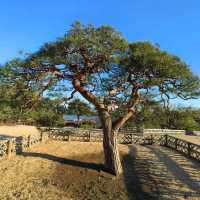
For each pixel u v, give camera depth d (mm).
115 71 20391
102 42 18531
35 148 28078
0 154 22594
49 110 21297
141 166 23844
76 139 35406
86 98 21375
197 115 24172
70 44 18156
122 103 21516
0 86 18531
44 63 19297
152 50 19344
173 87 20422
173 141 33312
